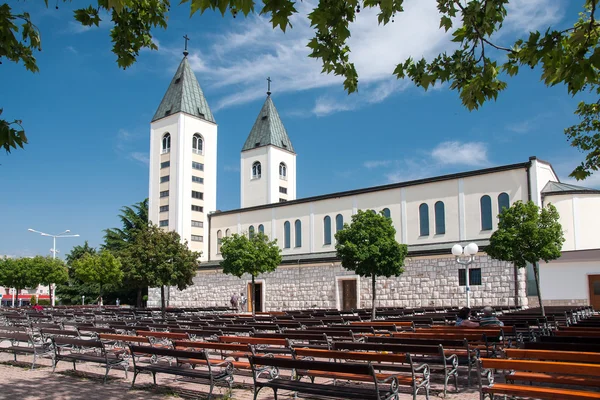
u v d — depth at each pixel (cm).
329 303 4019
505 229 2233
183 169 5706
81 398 873
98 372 1149
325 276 4084
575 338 815
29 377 1081
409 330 1416
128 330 1733
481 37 757
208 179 5938
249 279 4662
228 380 888
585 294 3008
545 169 3547
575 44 661
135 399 866
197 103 6022
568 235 3291
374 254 2528
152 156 5981
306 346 1069
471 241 3634
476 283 3288
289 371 1167
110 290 6862
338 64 823
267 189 6462
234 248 3350
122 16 930
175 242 3353
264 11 564
